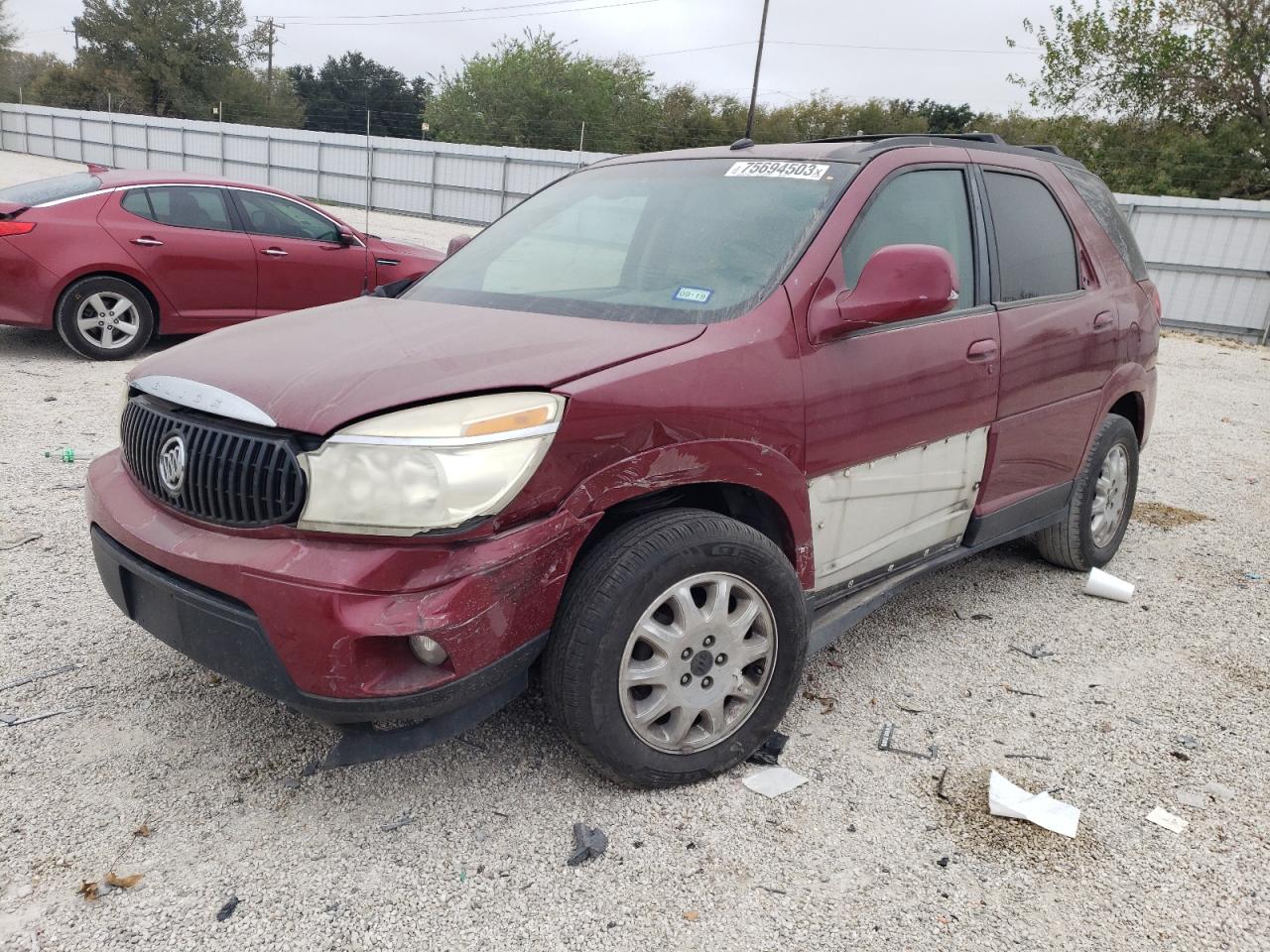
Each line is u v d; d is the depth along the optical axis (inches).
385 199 1275.8
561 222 142.0
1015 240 149.9
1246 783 116.5
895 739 122.3
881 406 119.7
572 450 91.7
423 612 85.4
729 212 126.8
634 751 102.0
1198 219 695.7
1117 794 112.8
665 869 95.7
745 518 114.4
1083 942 89.2
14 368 293.4
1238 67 1073.5
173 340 350.9
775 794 108.3
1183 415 366.0
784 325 110.1
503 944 85.1
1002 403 141.3
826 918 90.4
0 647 132.2
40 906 86.6
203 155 1473.9
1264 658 152.3
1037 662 146.6
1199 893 96.5
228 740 113.7
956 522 141.9
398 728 92.6
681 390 99.3
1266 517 233.9
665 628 101.6
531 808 103.8
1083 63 1139.3
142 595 101.0
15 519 177.5
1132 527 219.6
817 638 120.2
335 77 3452.3
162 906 87.4
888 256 110.6
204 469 93.1
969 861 99.6
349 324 113.6
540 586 91.9
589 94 1983.3
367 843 97.3
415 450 85.5
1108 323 167.0
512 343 101.4
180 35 2341.3
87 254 299.3
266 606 87.0
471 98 1985.7
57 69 2421.3
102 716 117.3
